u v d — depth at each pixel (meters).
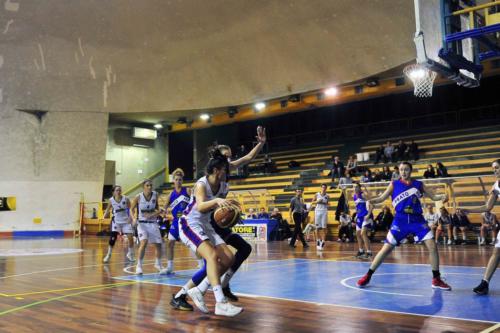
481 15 6.54
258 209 22.02
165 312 5.02
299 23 19.80
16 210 24.62
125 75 24.61
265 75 22.64
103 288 6.77
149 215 8.59
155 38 22.69
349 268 8.97
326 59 20.31
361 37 18.52
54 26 22.06
